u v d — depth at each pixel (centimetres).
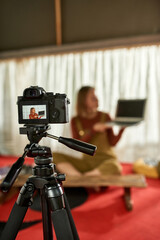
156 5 357
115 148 394
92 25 394
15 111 446
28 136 77
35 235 152
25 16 416
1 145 453
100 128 235
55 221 75
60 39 412
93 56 403
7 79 448
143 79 381
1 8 418
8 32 435
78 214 191
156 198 224
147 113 377
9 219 79
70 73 416
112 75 396
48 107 75
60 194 77
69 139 77
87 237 157
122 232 163
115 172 239
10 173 65
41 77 430
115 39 382
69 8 391
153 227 169
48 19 407
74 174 229
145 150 385
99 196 229
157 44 369
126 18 376
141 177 218
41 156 78
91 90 246
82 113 249
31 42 431
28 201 79
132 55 386
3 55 443
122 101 268
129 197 209
